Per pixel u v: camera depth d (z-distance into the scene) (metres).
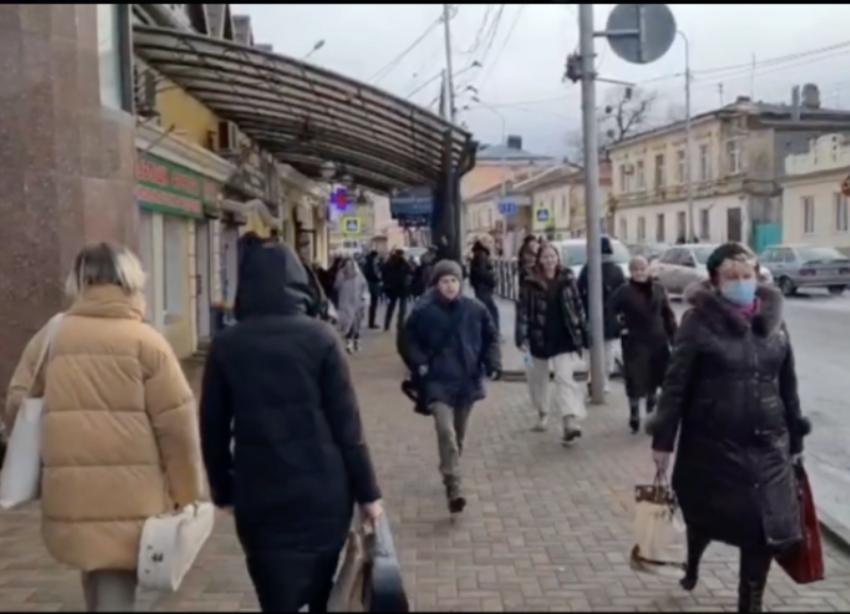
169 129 11.73
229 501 3.55
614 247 21.84
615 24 7.77
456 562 5.29
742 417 4.13
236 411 3.38
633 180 32.56
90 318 3.57
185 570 3.62
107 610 2.37
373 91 11.33
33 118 7.15
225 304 16.75
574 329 8.42
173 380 3.57
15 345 7.18
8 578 4.95
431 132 13.47
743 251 4.21
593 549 5.50
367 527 3.47
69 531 3.46
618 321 9.28
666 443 4.33
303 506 3.31
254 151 19.31
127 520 3.49
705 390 4.20
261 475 3.33
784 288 15.35
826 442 8.22
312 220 34.31
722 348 4.15
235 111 15.32
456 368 6.44
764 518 4.10
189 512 3.63
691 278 19.52
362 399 11.27
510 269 28.89
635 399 8.89
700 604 4.61
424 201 21.36
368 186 27.00
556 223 47.72
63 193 7.27
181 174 13.78
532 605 4.58
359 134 15.36
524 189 53.94
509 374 12.53
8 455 3.56
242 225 18.95
